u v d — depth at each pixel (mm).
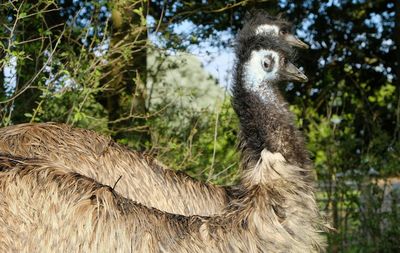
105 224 4684
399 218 8828
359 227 8945
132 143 8602
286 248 5043
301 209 5164
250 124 5355
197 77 9820
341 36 11234
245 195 5199
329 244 8727
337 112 10602
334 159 9352
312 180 5348
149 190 5703
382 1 11062
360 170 9156
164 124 8766
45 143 5520
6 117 7367
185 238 4840
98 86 8188
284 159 5254
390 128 10984
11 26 7328
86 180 4832
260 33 5426
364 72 11336
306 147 5406
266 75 5387
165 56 8633
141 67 9031
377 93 11203
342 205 9094
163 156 8266
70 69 7738
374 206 8922
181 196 5766
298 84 11055
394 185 9789
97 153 5652
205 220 4973
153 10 9359
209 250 4871
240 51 5445
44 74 7578
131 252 4703
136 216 4777
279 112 5344
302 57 11039
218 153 8641
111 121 8320
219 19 9555
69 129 5715
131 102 8867
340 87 11141
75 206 4691
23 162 4895
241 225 4984
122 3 7566
